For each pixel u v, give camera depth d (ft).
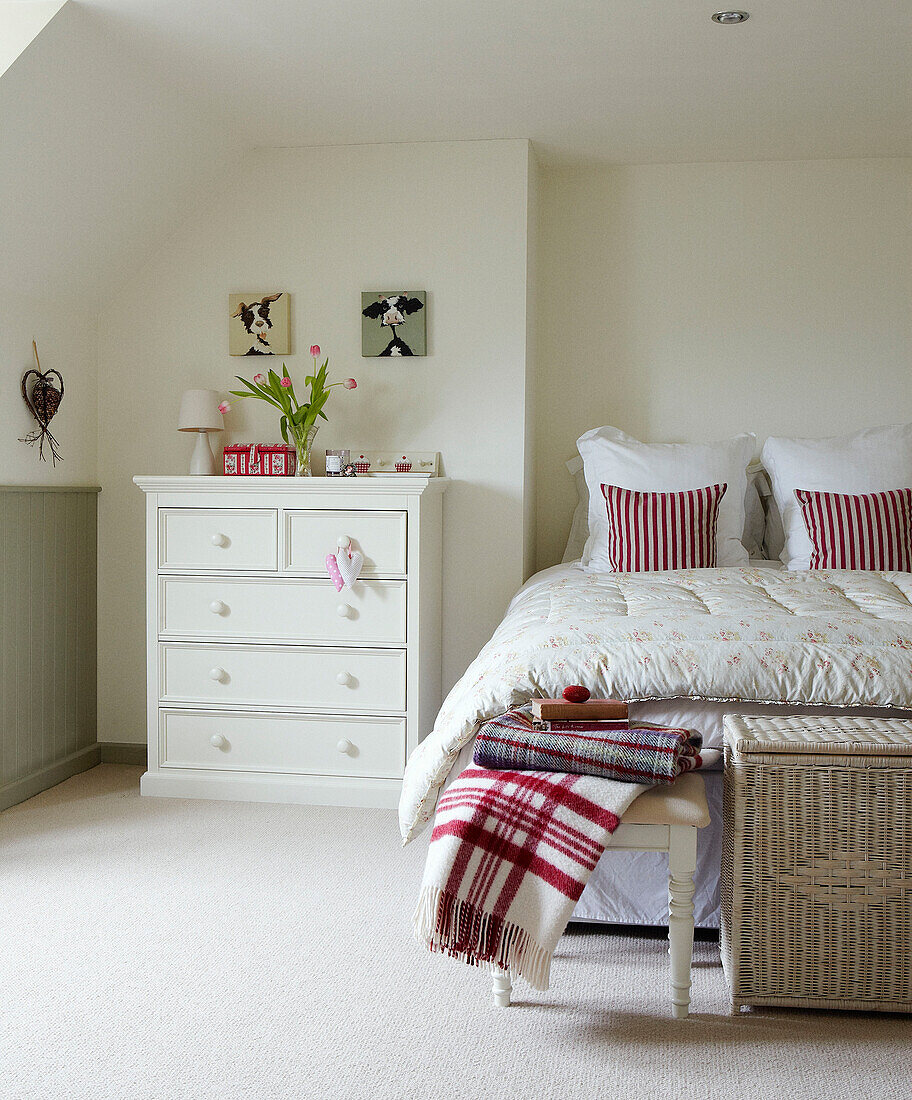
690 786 6.60
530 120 11.48
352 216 12.32
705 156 12.87
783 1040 6.25
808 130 11.87
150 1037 6.27
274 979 7.06
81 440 12.42
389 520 10.86
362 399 12.41
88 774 12.38
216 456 12.62
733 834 6.52
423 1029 6.38
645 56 9.78
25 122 9.22
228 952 7.48
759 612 7.93
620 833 6.38
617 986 6.95
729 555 11.68
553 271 13.50
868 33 9.29
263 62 9.87
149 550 11.30
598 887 7.59
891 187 12.87
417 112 11.21
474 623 12.36
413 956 7.43
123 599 12.85
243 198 12.46
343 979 7.07
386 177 12.25
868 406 13.03
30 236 10.48
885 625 7.57
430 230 12.21
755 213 13.11
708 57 9.82
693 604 8.36
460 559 12.34
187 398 12.12
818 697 7.13
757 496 12.62
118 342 12.71
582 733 6.70
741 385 13.25
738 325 13.21
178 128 11.03
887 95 10.79
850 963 6.42
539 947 6.03
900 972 6.39
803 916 6.43
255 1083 5.75
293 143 12.22
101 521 12.82
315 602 11.05
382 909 8.28
